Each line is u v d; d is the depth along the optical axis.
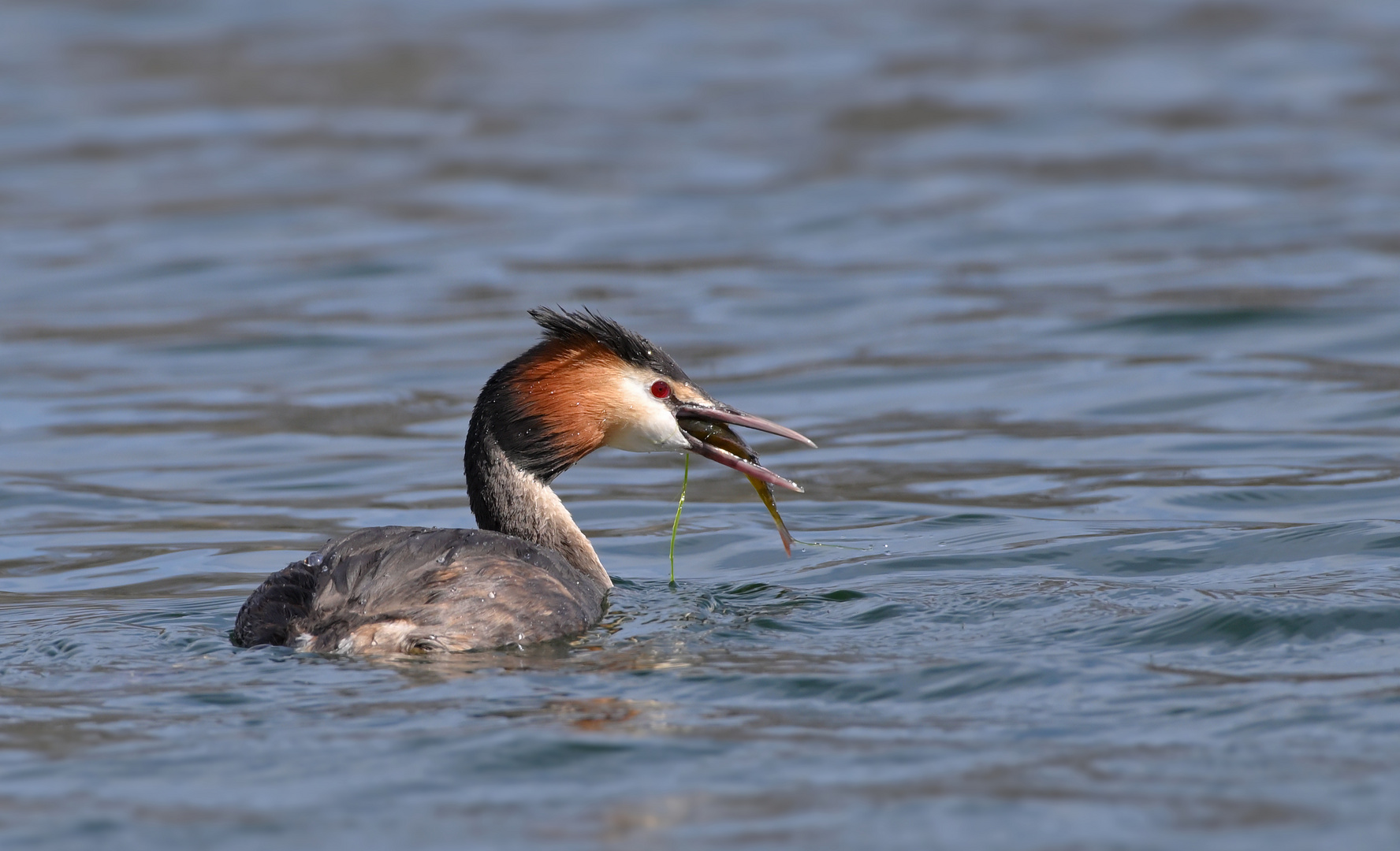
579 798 7.18
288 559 13.40
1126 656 9.34
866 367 19.64
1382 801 6.94
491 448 11.95
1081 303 22.09
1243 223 26.92
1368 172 30.48
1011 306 22.27
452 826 6.88
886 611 10.70
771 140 34.91
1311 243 25.09
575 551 11.89
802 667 9.17
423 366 20.14
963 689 8.74
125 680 9.08
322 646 9.53
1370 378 18.09
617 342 11.99
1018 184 30.80
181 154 33.91
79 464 16.50
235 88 39.44
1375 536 12.45
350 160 33.66
